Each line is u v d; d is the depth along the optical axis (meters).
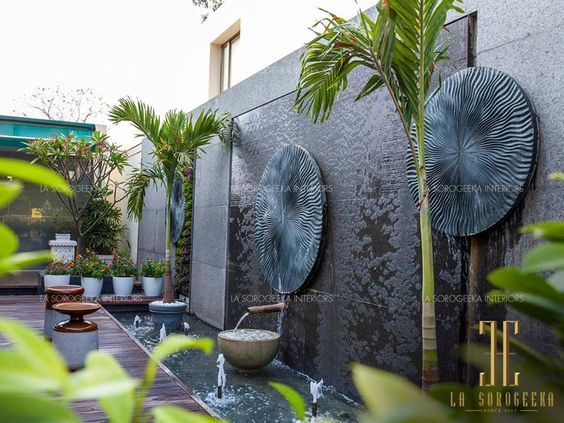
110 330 6.12
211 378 5.29
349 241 4.75
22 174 0.43
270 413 4.28
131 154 13.52
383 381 0.50
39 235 11.64
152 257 11.23
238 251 7.08
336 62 3.21
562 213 2.86
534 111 3.03
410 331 3.96
